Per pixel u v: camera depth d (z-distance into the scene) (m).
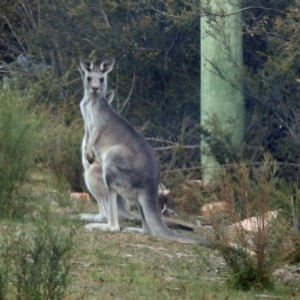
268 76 34.41
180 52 39.56
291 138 33.25
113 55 39.75
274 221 21.19
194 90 39.03
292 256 21.00
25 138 25.86
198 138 36.66
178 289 18.91
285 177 32.09
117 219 25.03
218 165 32.94
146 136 38.59
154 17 39.44
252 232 20.16
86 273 19.52
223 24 34.09
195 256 21.94
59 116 34.72
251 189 23.31
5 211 24.78
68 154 31.42
